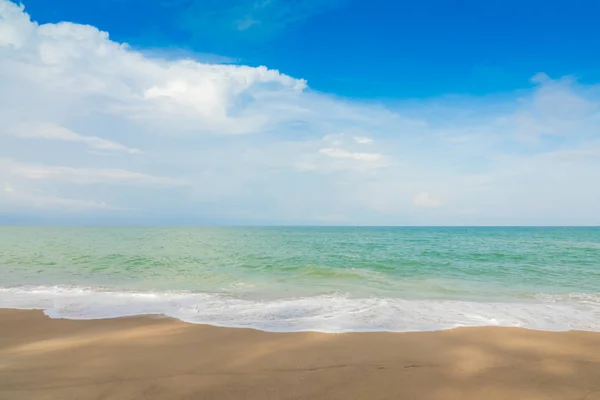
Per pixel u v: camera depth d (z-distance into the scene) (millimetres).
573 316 8969
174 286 13477
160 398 4551
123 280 14812
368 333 7523
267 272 17078
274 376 5273
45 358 5984
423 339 7113
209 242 41656
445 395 4719
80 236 55469
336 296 11562
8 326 8031
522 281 14773
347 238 55625
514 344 6836
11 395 4578
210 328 7871
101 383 4973
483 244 38562
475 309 9711
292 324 8188
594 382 5137
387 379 5203
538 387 4973
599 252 27297
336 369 5555
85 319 8625
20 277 15477
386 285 13781
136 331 7633
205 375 5281
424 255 25172
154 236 59031
